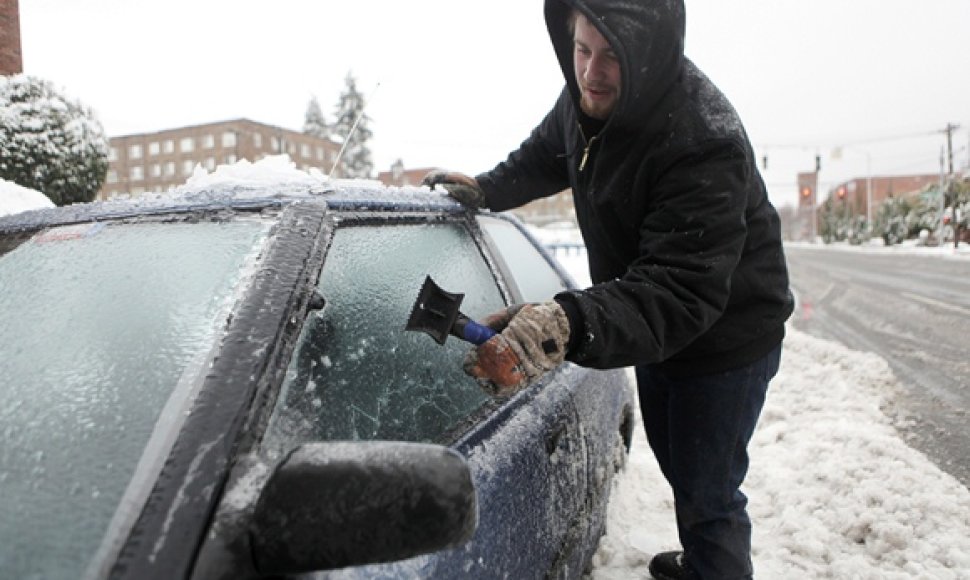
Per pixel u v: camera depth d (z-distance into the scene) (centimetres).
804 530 273
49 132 648
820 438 375
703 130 161
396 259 158
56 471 89
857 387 502
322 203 140
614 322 137
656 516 294
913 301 1086
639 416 458
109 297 122
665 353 153
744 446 198
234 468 84
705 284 151
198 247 128
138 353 105
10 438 98
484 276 204
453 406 152
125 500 80
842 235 6062
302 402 106
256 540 78
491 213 249
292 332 106
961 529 264
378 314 140
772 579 242
